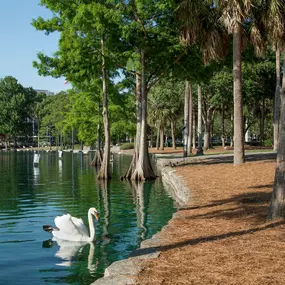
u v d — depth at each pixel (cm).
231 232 927
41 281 788
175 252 784
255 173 2103
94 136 5553
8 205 1769
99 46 2780
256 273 641
